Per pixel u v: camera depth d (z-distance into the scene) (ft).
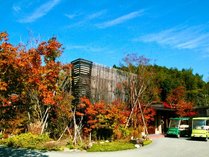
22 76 35.24
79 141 63.36
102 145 60.85
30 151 54.03
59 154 51.55
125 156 51.44
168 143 72.54
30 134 62.80
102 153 54.39
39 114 70.38
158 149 61.46
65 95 69.62
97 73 83.46
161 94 127.03
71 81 76.02
